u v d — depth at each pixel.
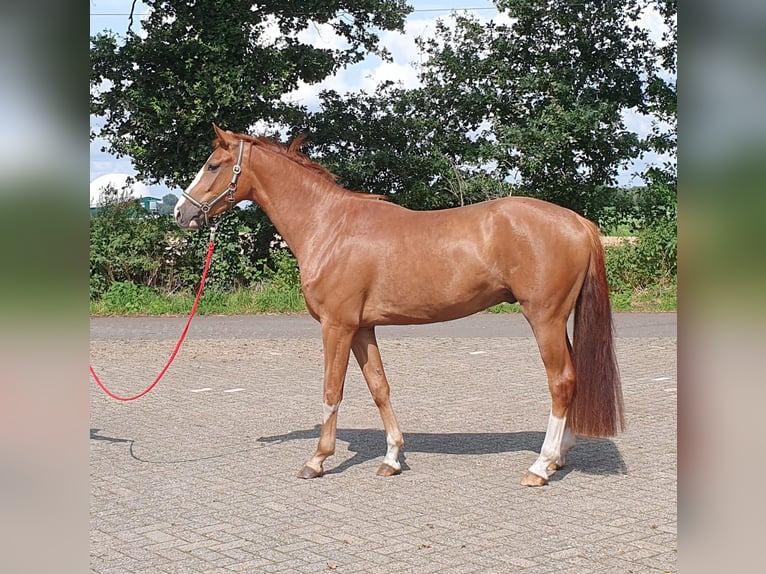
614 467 5.95
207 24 15.79
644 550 4.32
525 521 4.81
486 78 18.38
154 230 15.76
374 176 18.11
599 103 17.48
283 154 5.96
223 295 15.45
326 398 5.79
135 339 12.52
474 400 8.31
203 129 16.06
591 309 5.43
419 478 5.74
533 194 17.66
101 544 4.52
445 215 5.65
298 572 4.09
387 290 5.62
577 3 17.77
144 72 16.05
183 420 7.65
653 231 16.34
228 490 5.52
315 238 5.79
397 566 4.14
